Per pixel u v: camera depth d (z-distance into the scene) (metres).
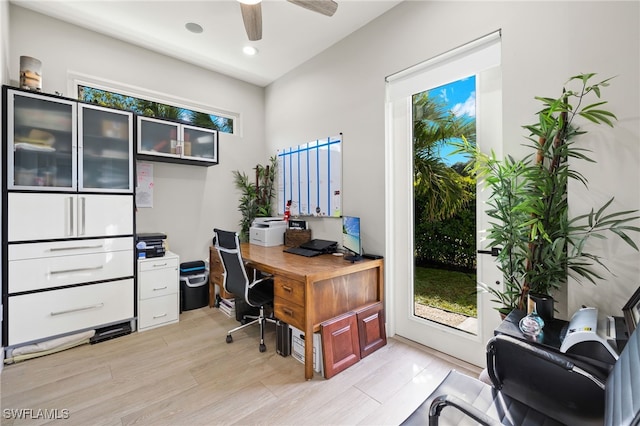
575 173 1.48
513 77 1.79
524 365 1.14
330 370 1.96
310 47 3.05
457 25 2.06
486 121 2.02
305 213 3.34
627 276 1.36
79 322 2.37
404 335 2.53
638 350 0.82
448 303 2.29
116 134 2.56
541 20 1.67
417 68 2.33
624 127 1.38
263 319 2.39
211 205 3.58
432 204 2.37
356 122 2.77
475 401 1.14
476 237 2.12
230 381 1.91
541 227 1.42
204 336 2.57
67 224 2.31
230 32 2.79
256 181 3.91
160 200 3.20
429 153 2.38
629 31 1.38
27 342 2.15
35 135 2.20
